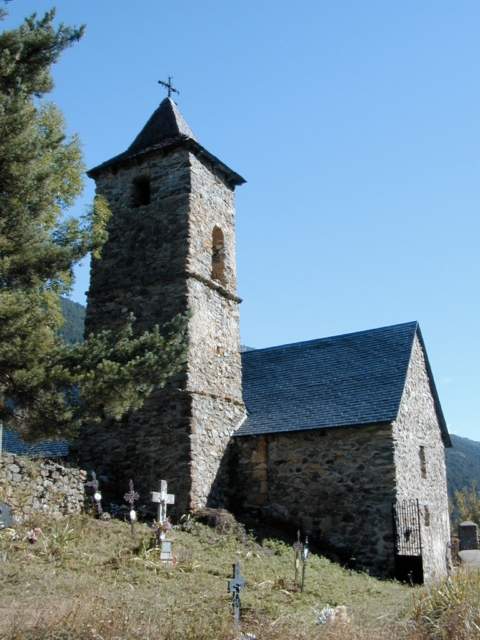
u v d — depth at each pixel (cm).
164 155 2095
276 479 1966
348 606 1227
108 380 1011
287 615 1044
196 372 1889
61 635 775
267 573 1396
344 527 1842
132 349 1069
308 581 1402
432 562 1986
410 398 2056
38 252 1045
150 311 1956
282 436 1992
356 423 1877
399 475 1852
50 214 1133
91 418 1052
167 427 1845
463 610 959
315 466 1927
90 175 2212
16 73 1058
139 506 1791
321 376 2178
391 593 1445
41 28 1088
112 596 1018
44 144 1109
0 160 999
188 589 1160
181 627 873
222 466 1948
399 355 2103
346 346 2272
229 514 1777
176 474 1798
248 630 911
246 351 2494
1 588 1000
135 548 1352
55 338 1075
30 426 1027
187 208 2002
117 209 2131
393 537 1764
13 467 1455
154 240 2027
